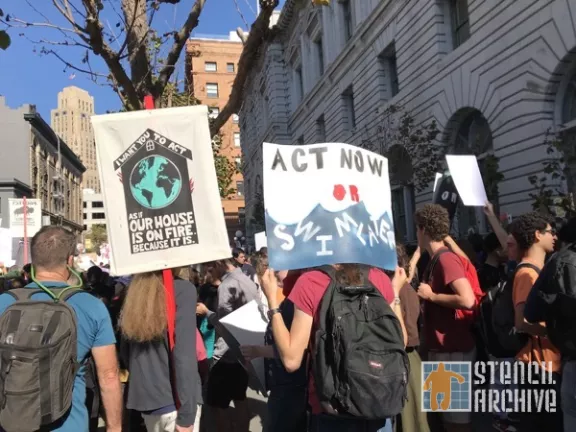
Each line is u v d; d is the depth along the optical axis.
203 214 3.19
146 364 3.22
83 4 4.97
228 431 4.95
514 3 11.80
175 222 3.18
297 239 2.86
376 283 2.90
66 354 2.52
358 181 3.05
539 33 11.05
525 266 3.50
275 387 3.72
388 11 18.23
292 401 3.66
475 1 13.30
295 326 2.63
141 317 3.13
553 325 2.93
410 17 16.72
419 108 16.30
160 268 3.14
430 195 15.55
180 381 3.09
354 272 2.65
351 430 2.60
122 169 3.16
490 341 4.03
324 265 2.84
